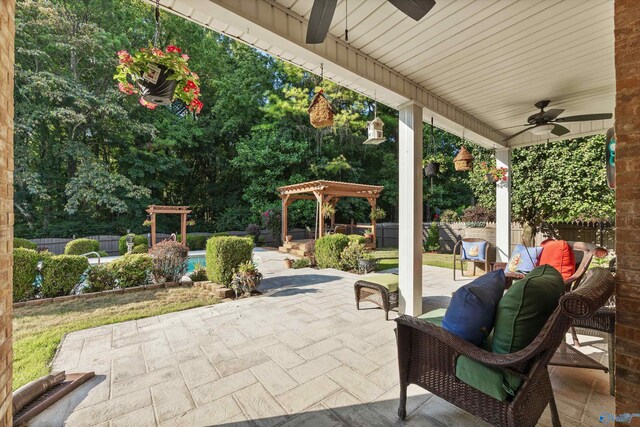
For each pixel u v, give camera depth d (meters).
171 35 14.71
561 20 2.31
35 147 12.23
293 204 14.78
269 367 2.38
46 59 11.27
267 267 7.44
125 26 13.59
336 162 14.89
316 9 1.68
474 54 2.84
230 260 4.91
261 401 1.96
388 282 3.58
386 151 17.17
